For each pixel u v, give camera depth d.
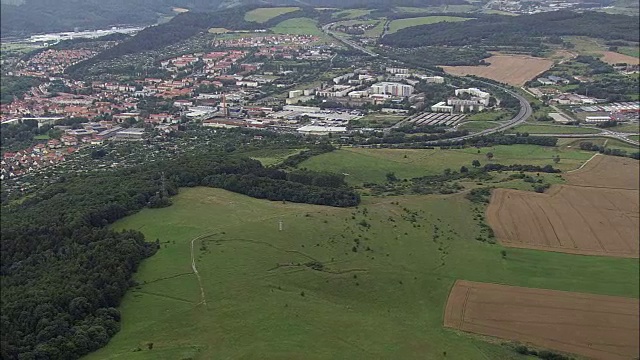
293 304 188.25
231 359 160.00
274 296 192.12
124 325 181.62
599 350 178.25
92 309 186.25
